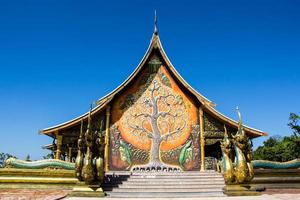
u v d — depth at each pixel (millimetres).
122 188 17438
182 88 25016
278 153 45031
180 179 18734
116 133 23703
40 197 15539
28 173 18750
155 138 23844
